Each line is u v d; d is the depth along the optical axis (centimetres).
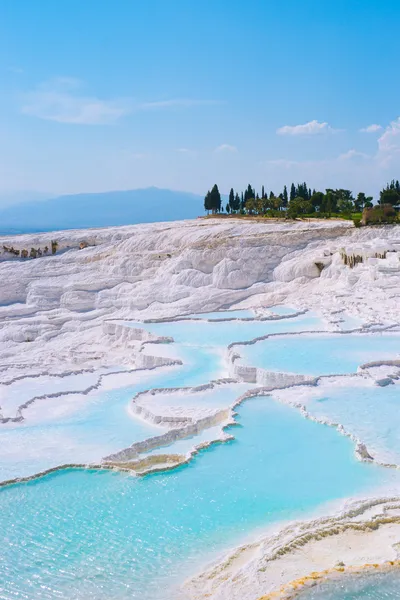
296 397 2270
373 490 1609
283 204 9706
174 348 3275
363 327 3294
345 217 7831
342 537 1381
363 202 8956
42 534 1459
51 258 6241
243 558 1332
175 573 1303
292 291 4800
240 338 3378
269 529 1455
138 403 2358
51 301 5394
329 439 1923
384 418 2047
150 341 3416
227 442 1930
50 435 2114
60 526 1493
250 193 9862
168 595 1228
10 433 2144
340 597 1152
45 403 2495
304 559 1303
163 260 5697
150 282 5331
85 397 2566
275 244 5438
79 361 3544
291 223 6328
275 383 2512
